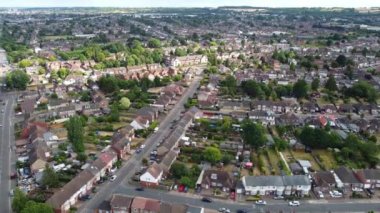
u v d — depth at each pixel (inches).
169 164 7032.5
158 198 6097.4
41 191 6200.8
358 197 6210.6
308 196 6230.3
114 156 7268.7
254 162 7362.2
